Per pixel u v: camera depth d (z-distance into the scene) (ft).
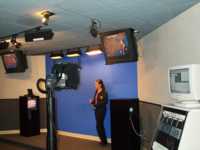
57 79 8.66
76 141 21.02
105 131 20.29
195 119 6.09
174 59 11.38
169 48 12.00
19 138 22.35
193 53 9.59
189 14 9.95
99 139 20.80
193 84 6.44
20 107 23.47
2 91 24.64
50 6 9.67
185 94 6.76
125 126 14.97
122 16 11.39
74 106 22.93
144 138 15.17
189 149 5.97
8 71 17.97
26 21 11.92
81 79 22.34
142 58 16.87
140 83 17.58
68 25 13.06
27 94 24.11
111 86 20.33
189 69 6.52
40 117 24.81
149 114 14.39
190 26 9.84
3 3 9.19
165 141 6.69
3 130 24.48
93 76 21.52
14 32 14.46
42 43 18.43
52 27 13.48
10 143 20.65
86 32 14.87
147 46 15.66
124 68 19.52
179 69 7.04
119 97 19.77
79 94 22.56
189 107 6.43
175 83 7.29
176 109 6.70
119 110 15.26
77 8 10.03
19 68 17.24
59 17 11.42
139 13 10.88
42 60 25.22
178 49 10.96
